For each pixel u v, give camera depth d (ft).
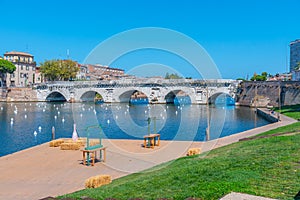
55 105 360.48
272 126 141.38
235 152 65.51
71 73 457.68
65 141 106.32
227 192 33.27
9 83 479.41
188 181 42.47
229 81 339.36
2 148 128.88
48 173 67.51
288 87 283.38
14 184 59.21
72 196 44.24
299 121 144.25
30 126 195.93
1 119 232.53
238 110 286.46
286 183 35.29
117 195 41.19
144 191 41.37
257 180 37.35
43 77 520.83
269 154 53.93
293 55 516.32
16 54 502.79
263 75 457.27
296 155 49.78
